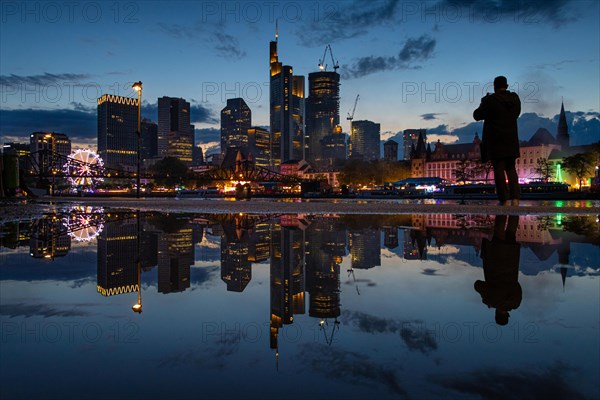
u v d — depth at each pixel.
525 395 1.83
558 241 8.05
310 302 3.68
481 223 12.81
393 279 4.67
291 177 150.38
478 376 2.05
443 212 20.31
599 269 5.11
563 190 75.69
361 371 2.13
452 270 5.22
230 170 153.75
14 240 8.51
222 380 2.04
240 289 4.27
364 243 8.20
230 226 12.16
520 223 12.77
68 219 14.83
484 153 28.17
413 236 9.39
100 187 172.38
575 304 3.45
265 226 12.19
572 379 2.00
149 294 4.00
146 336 2.73
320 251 7.18
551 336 2.66
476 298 3.72
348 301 3.68
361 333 2.78
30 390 1.89
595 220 13.99
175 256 6.61
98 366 2.22
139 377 2.07
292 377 2.08
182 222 13.49
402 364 2.23
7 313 3.26
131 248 7.48
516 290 4.00
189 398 1.82
